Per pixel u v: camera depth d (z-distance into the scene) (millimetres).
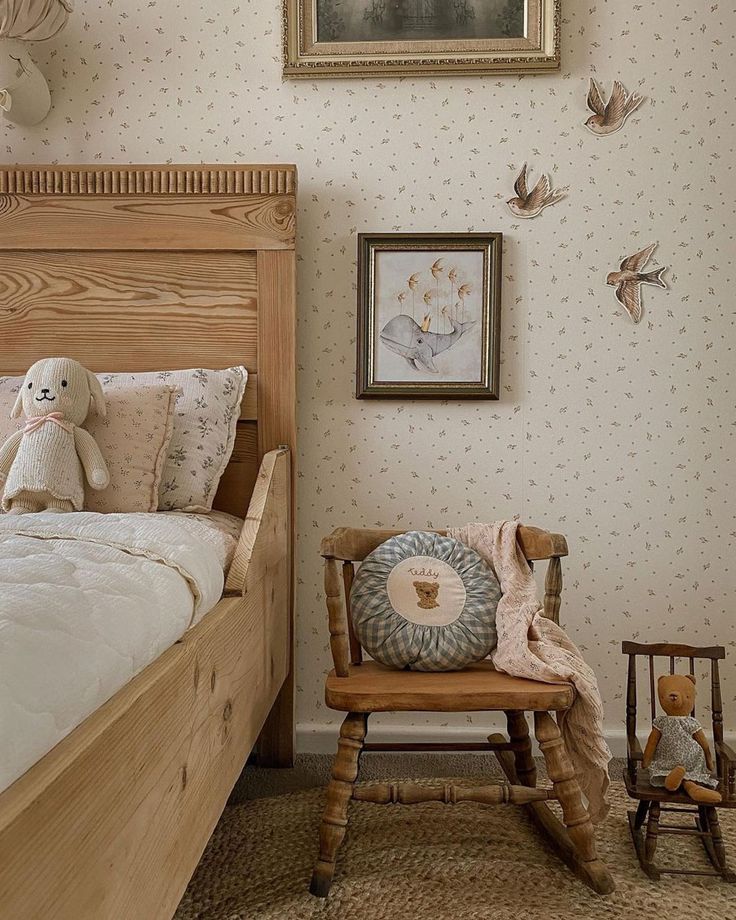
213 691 1252
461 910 1475
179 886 1056
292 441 2168
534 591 1761
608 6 2199
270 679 1852
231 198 2146
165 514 1753
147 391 1877
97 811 756
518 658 1622
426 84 2238
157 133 2270
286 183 2137
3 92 2053
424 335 2240
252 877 1590
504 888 1547
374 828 1790
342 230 2258
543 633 1654
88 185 2146
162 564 1233
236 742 1445
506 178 2236
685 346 2230
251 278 2164
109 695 863
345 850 1691
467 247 2219
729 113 2195
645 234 2223
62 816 674
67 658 783
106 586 1004
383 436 2279
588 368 2248
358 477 2285
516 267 2242
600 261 2232
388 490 2281
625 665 2264
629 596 2264
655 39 2197
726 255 2211
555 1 2166
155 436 1839
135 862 873
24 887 603
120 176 2145
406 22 2207
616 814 1863
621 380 2244
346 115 2248
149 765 920
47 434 1666
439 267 2230
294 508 2180
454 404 2266
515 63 2182
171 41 2258
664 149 2209
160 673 974
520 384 2258
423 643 1715
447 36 2201
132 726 858
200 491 1916
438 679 1644
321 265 2264
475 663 1792
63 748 722
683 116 2203
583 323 2242
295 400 2178
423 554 1817
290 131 2258
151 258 2180
